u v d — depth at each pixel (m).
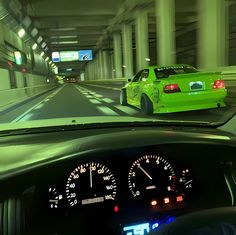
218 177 2.34
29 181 1.94
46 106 15.89
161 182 2.23
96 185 2.09
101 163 2.08
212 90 9.66
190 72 10.73
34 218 1.99
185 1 36.28
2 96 17.56
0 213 1.90
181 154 2.24
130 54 40.06
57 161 1.94
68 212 2.06
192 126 3.42
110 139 2.17
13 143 2.76
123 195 2.16
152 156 2.19
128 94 13.04
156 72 10.55
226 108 10.12
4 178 1.87
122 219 2.13
